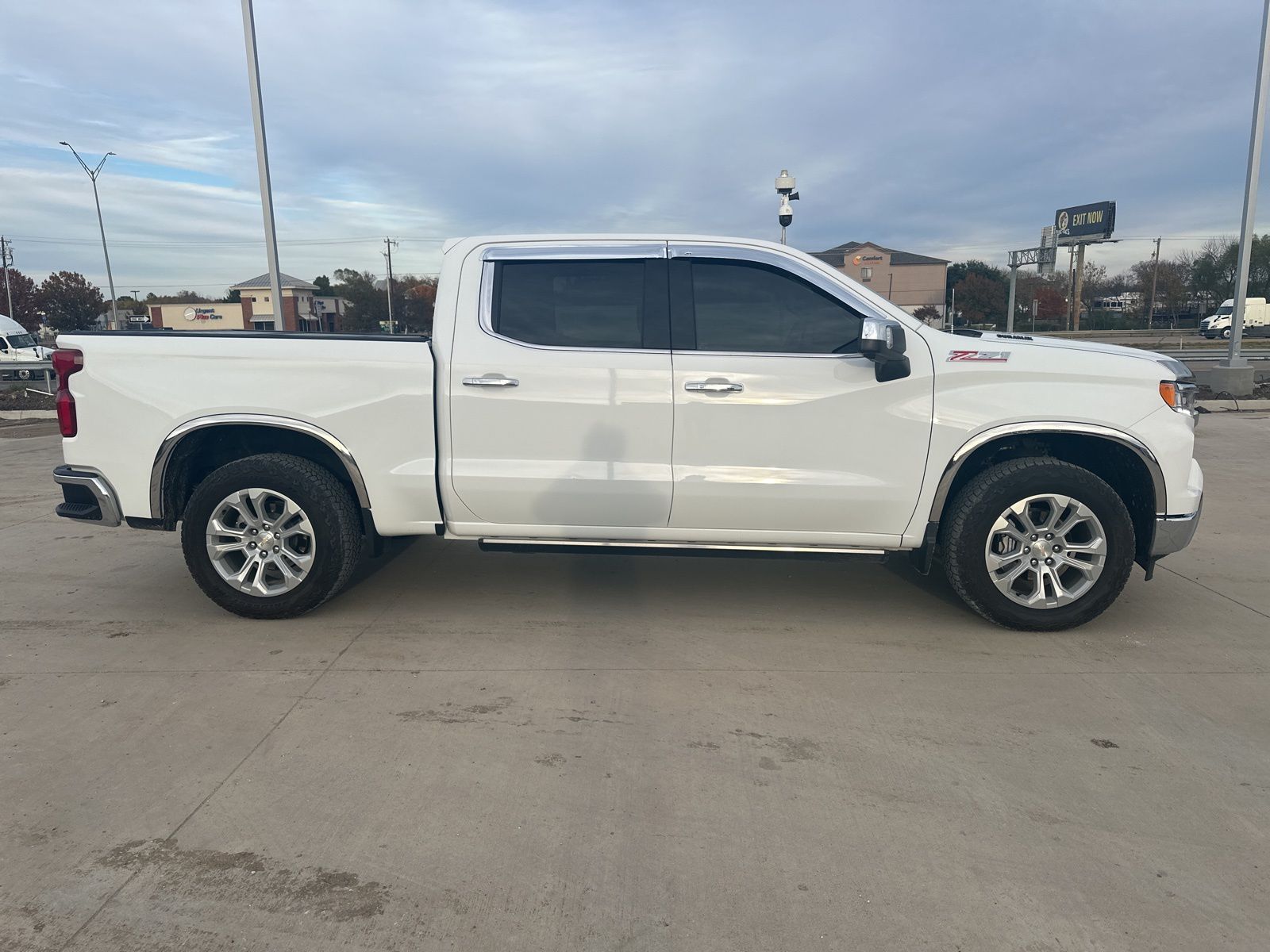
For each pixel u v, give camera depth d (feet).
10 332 109.29
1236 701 11.56
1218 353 94.84
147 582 16.65
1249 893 7.71
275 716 10.96
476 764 9.84
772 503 13.53
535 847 8.32
